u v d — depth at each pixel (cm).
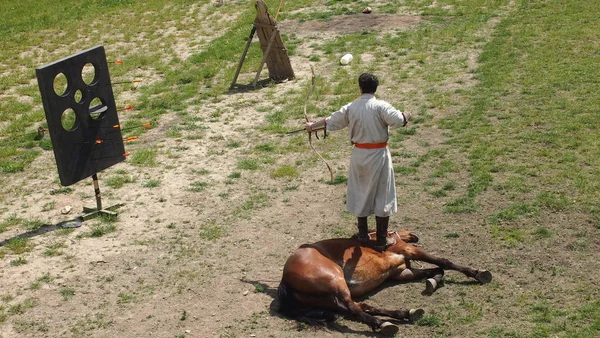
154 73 1833
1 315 798
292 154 1262
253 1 2578
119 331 760
